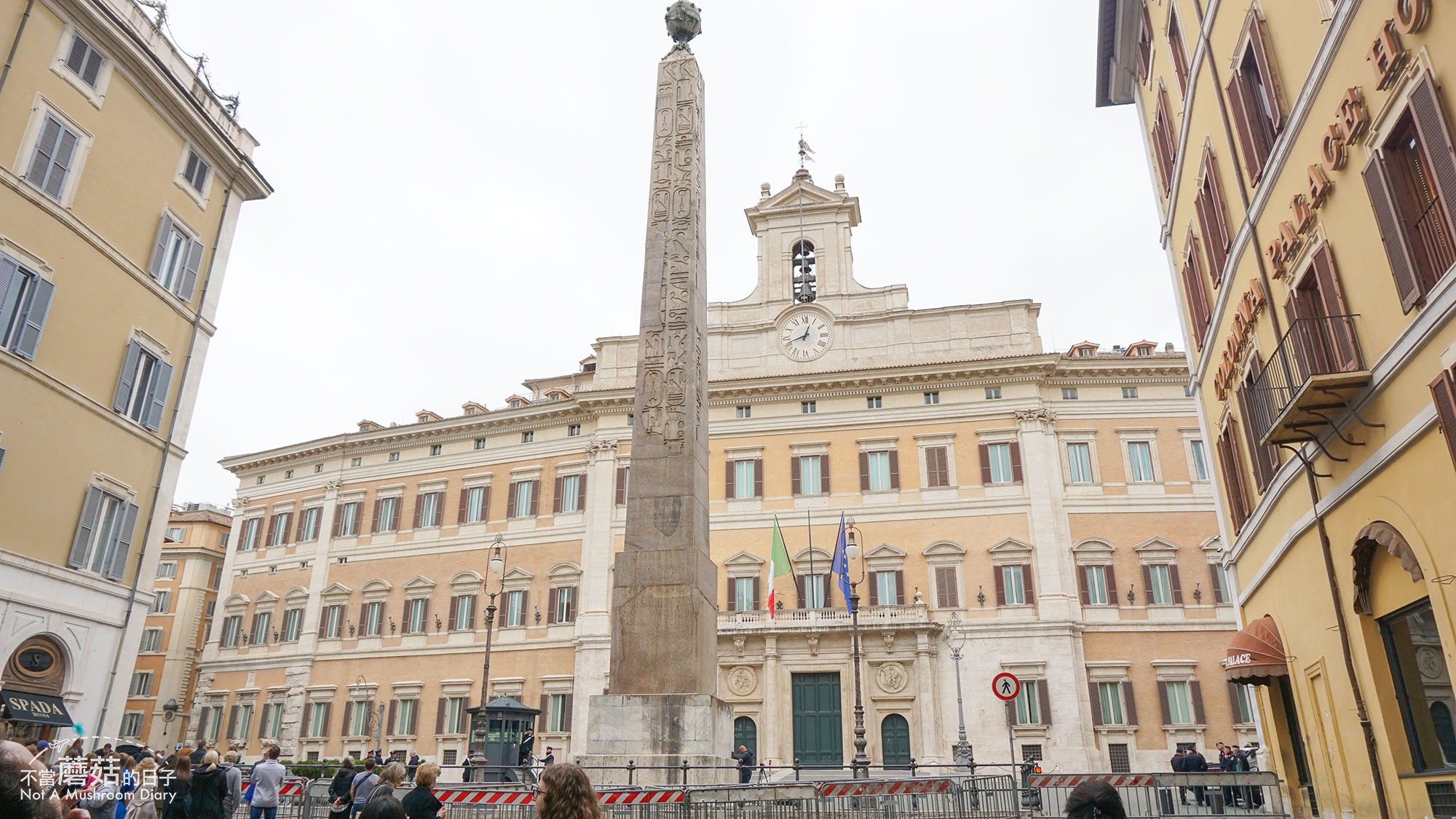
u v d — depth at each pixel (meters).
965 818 15.42
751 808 13.34
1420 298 10.17
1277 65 13.94
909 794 15.04
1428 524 10.62
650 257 18.55
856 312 43.75
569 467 44.59
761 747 36.47
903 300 43.59
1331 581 13.70
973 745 36.03
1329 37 11.79
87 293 21.61
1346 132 11.52
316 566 47.56
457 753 41.16
